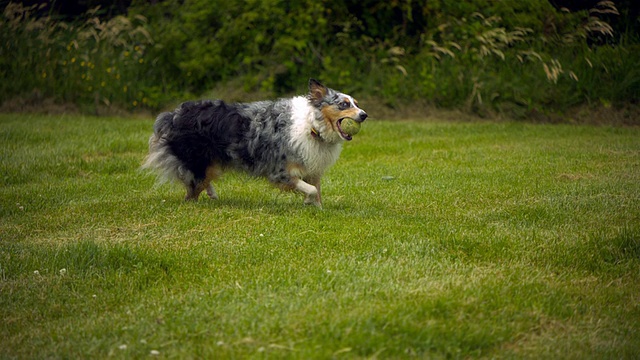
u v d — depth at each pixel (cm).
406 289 535
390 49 1697
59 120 1485
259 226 718
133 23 1822
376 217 755
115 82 1689
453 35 1716
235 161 821
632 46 1661
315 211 776
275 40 1705
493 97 1609
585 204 795
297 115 794
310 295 528
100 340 467
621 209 773
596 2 1819
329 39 1766
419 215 773
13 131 1293
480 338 454
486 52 1602
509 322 486
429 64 1678
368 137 1355
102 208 810
